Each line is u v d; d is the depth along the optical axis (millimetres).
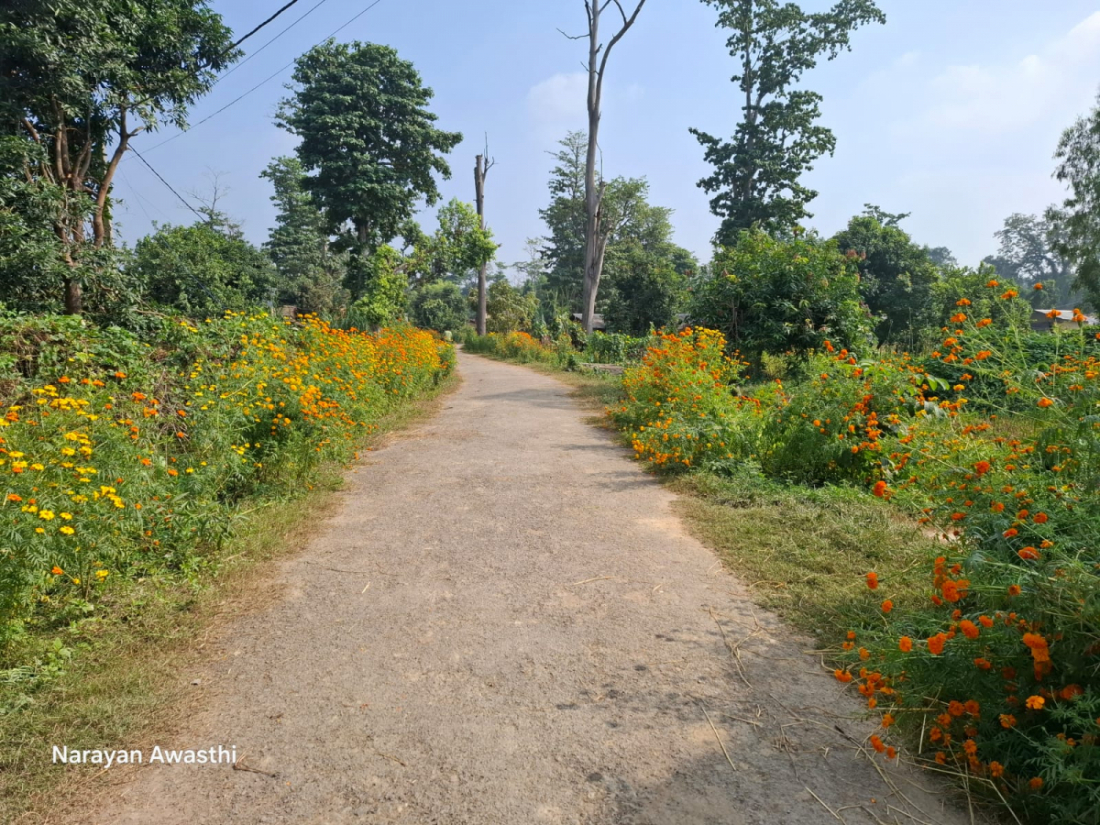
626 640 3379
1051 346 8156
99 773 2402
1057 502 2877
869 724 2662
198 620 3596
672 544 4746
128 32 12523
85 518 3527
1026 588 2312
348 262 31391
